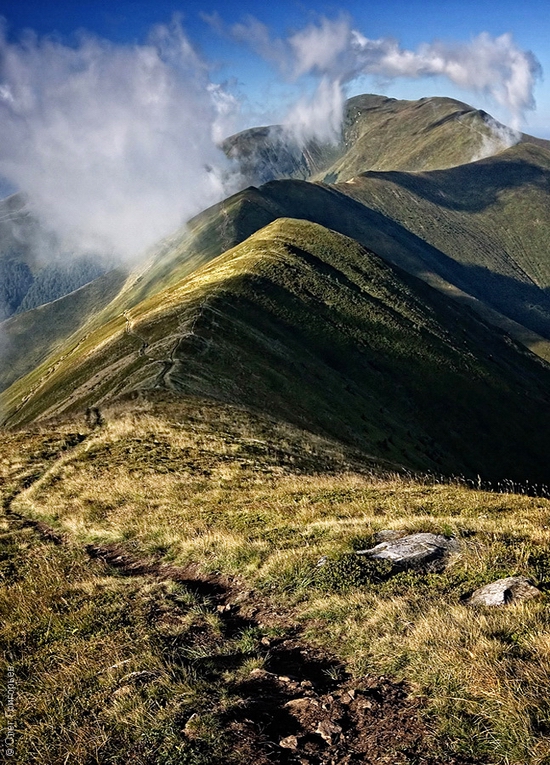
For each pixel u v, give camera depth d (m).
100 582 12.67
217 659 8.35
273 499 18.61
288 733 6.35
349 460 35.16
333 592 10.00
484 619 7.65
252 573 11.80
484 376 95.12
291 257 108.75
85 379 74.06
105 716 6.92
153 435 32.72
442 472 63.44
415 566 10.38
